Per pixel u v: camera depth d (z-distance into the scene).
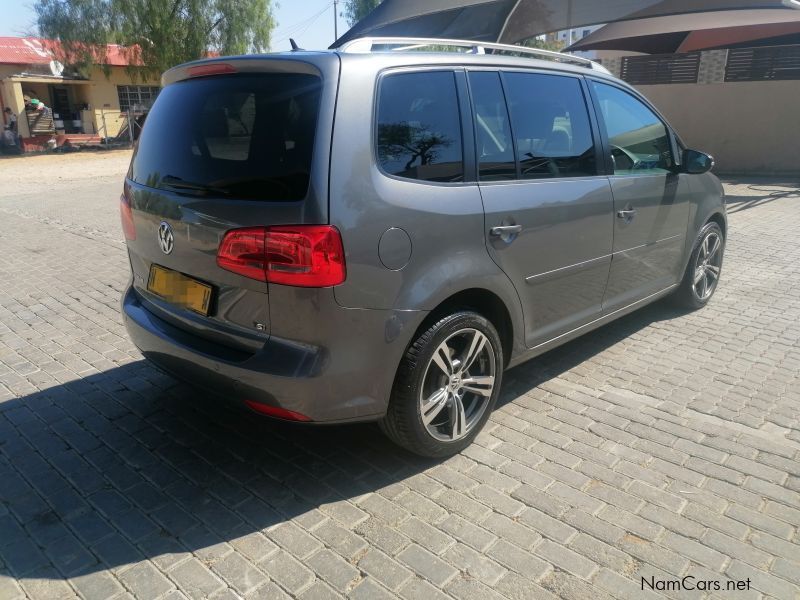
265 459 3.22
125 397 3.86
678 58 15.17
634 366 4.34
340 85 2.64
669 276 4.84
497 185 3.19
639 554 2.57
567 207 3.55
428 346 2.90
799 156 14.21
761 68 14.30
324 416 2.69
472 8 8.84
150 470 3.13
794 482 3.04
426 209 2.82
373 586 2.40
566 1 8.73
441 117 3.01
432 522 2.76
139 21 25.89
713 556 2.56
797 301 5.70
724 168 15.07
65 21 25.42
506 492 2.97
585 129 3.82
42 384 4.04
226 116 2.85
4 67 26.75
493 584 2.41
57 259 7.24
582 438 3.43
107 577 2.44
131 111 29.33
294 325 2.59
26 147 26.61
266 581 2.42
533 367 4.32
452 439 3.18
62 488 2.98
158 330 3.11
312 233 2.49
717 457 3.25
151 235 3.13
